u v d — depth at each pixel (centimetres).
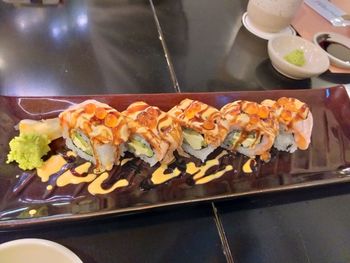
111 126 19
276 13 31
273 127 22
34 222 16
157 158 20
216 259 17
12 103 20
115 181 19
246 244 18
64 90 23
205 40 30
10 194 17
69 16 29
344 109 27
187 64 27
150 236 17
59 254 13
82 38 27
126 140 20
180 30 31
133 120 20
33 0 29
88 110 19
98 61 25
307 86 29
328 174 23
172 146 20
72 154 20
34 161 18
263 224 19
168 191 19
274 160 23
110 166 20
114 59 26
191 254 17
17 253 13
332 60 30
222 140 21
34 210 17
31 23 27
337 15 39
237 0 37
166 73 26
